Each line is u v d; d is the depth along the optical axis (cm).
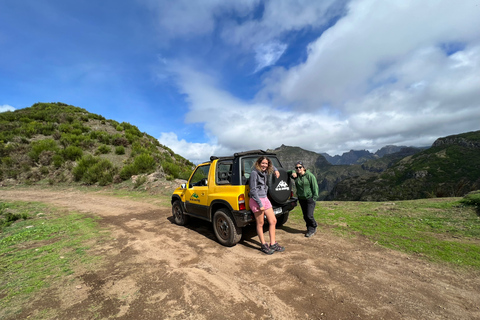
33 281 310
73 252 420
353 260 351
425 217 526
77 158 1748
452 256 341
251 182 378
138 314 234
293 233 501
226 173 462
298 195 478
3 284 304
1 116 2384
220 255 396
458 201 598
